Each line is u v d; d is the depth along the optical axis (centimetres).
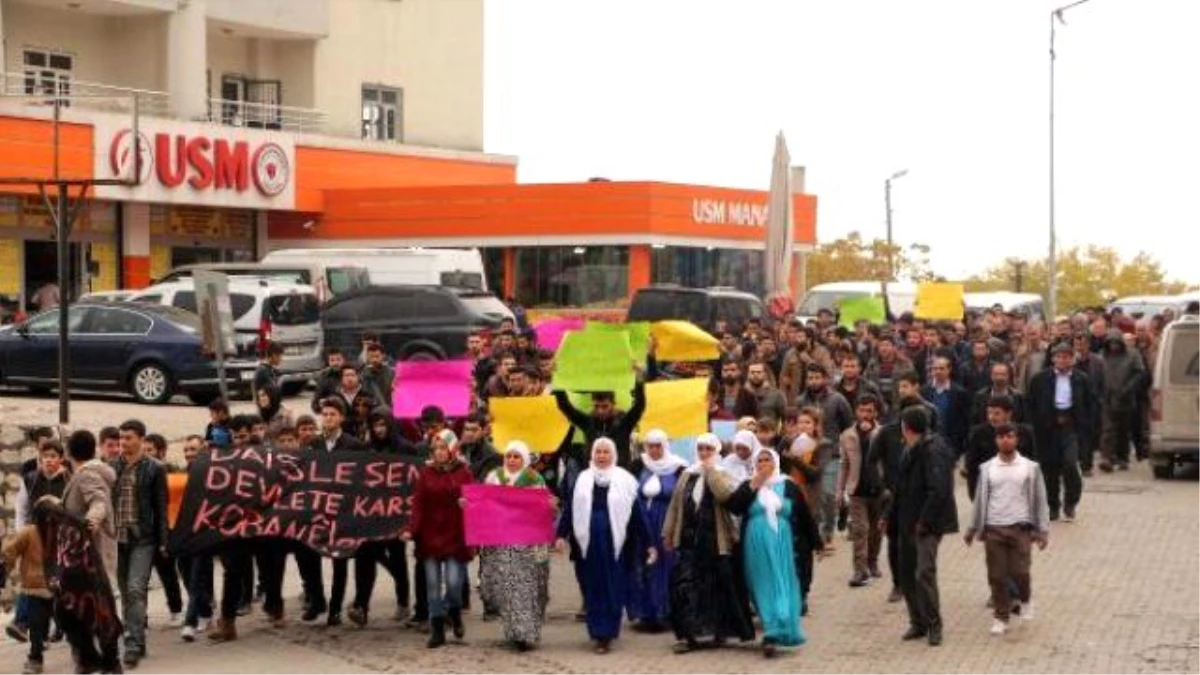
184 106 4628
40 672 1430
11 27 4450
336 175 4812
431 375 1709
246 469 1530
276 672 1410
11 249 4144
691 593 1448
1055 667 1373
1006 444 1499
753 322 2623
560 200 4544
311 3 5038
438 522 1499
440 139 5575
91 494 1399
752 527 1430
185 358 3031
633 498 1469
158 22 4656
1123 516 2192
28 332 3105
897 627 1533
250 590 1672
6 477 2216
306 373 3250
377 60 5369
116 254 4394
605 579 1455
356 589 1612
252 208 4628
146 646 1519
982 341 2372
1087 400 2259
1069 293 10169
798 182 5222
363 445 1599
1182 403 2550
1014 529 1497
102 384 3078
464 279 3894
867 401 1725
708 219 4656
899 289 3894
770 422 1698
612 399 1602
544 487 1481
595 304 4525
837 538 2009
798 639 1428
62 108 4097
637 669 1389
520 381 1817
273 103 5169
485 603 1616
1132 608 1609
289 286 3225
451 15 5600
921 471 1466
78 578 1373
